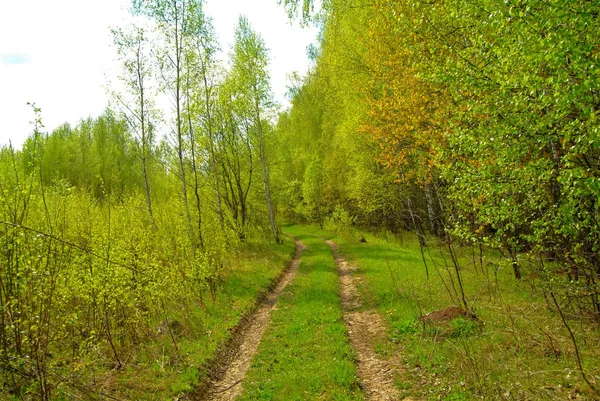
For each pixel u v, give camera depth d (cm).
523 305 1002
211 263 1436
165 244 1280
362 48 1823
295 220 5919
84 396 657
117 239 998
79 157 4034
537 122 624
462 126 852
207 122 2175
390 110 1491
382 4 1217
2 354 558
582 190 597
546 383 619
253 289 1547
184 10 1739
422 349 839
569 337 776
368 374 793
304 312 1238
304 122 4550
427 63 905
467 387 645
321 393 703
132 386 736
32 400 604
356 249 2634
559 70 543
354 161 2597
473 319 919
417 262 1853
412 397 671
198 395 758
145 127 1878
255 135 2808
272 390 742
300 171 4969
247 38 2595
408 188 2261
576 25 513
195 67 1795
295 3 1208
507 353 740
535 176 702
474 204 820
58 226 839
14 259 631
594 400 552
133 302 876
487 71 708
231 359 955
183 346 950
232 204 2681
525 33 579
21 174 677
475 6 677
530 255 821
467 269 1513
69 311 838
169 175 2345
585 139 536
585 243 766
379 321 1116
